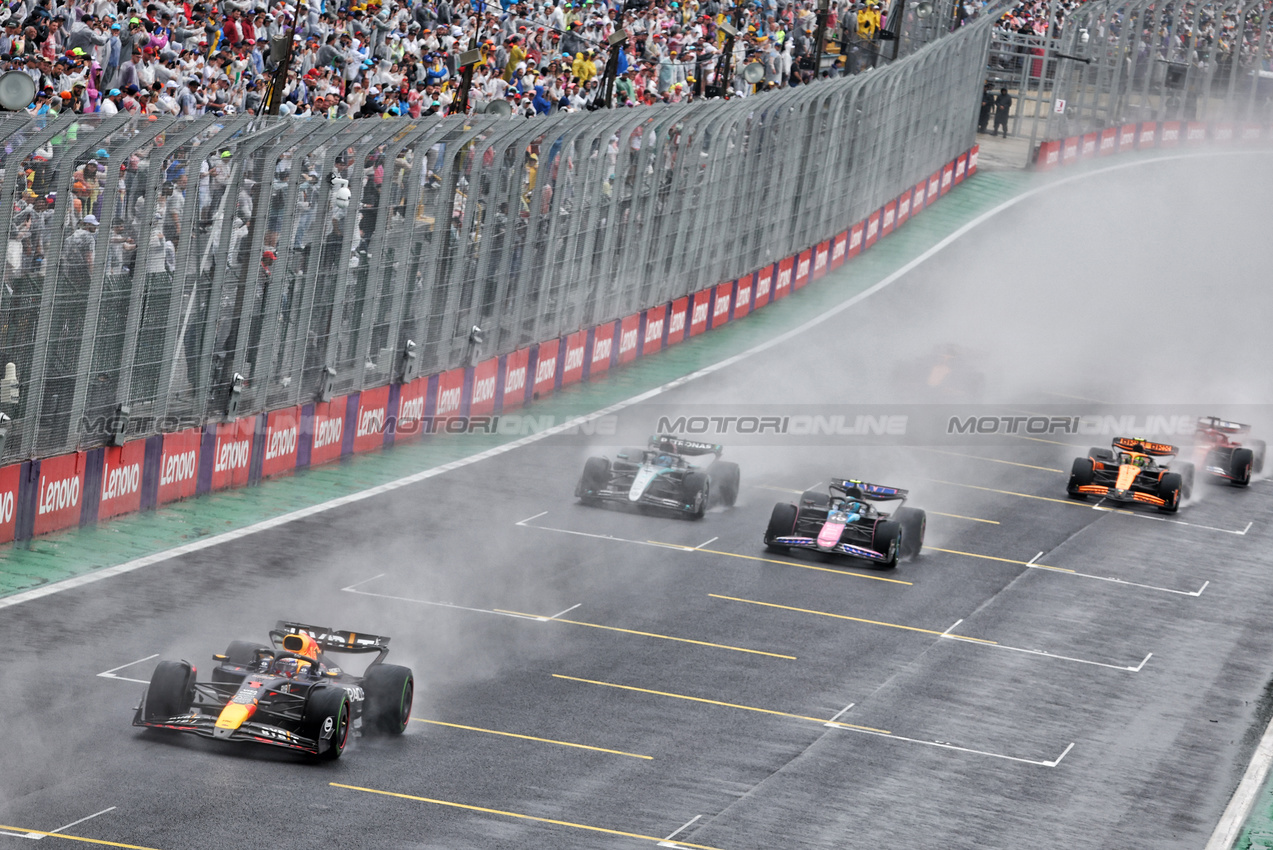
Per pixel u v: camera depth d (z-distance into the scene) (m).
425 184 103.38
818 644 75.81
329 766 55.25
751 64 147.62
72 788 50.94
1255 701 75.25
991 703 70.75
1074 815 59.62
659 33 178.75
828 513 91.81
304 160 92.81
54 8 102.06
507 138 109.88
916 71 193.88
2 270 72.12
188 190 83.19
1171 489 109.06
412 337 104.44
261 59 118.69
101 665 62.59
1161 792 62.97
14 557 74.12
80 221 77.00
